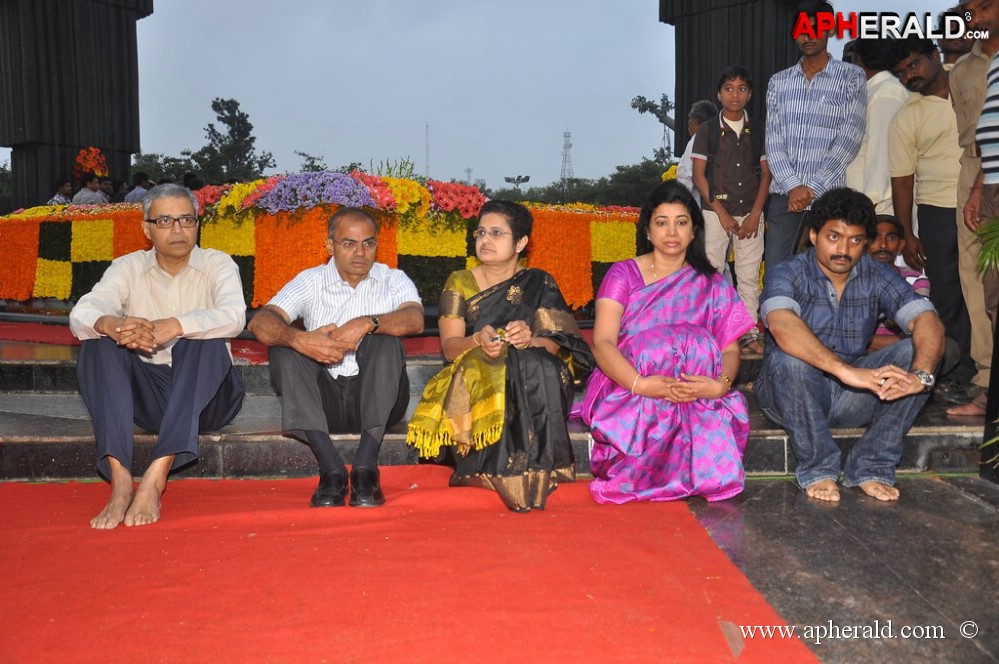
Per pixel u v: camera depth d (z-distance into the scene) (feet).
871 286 10.94
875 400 11.01
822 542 8.91
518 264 11.85
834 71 15.49
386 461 11.81
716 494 10.35
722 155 17.30
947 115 14.48
